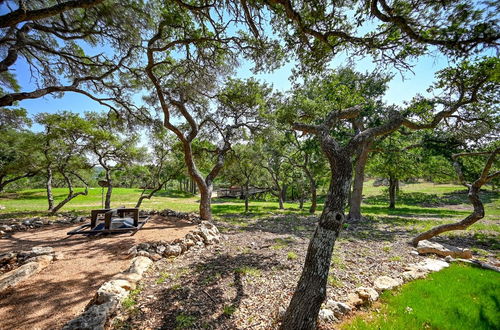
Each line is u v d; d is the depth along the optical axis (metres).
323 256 2.70
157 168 13.89
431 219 13.21
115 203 20.44
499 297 3.60
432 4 2.89
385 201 27.17
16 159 13.89
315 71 5.12
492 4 2.62
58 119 11.73
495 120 8.13
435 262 5.38
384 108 11.86
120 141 12.85
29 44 5.66
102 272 4.36
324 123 3.65
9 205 17.06
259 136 12.36
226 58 7.19
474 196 6.61
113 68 7.70
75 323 2.54
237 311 3.15
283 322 2.67
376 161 17.66
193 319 2.94
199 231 6.88
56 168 13.14
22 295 3.49
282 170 20.94
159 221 9.50
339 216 2.78
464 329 2.82
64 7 3.78
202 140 13.18
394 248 6.87
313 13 3.62
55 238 6.68
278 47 5.52
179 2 4.41
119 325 2.78
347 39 3.98
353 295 3.56
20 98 5.30
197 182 10.02
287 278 4.31
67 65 7.43
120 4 5.53
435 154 11.73
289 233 8.90
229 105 11.16
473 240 8.39
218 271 4.60
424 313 3.14
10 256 4.71
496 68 4.74
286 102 11.50
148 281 4.04
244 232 8.77
